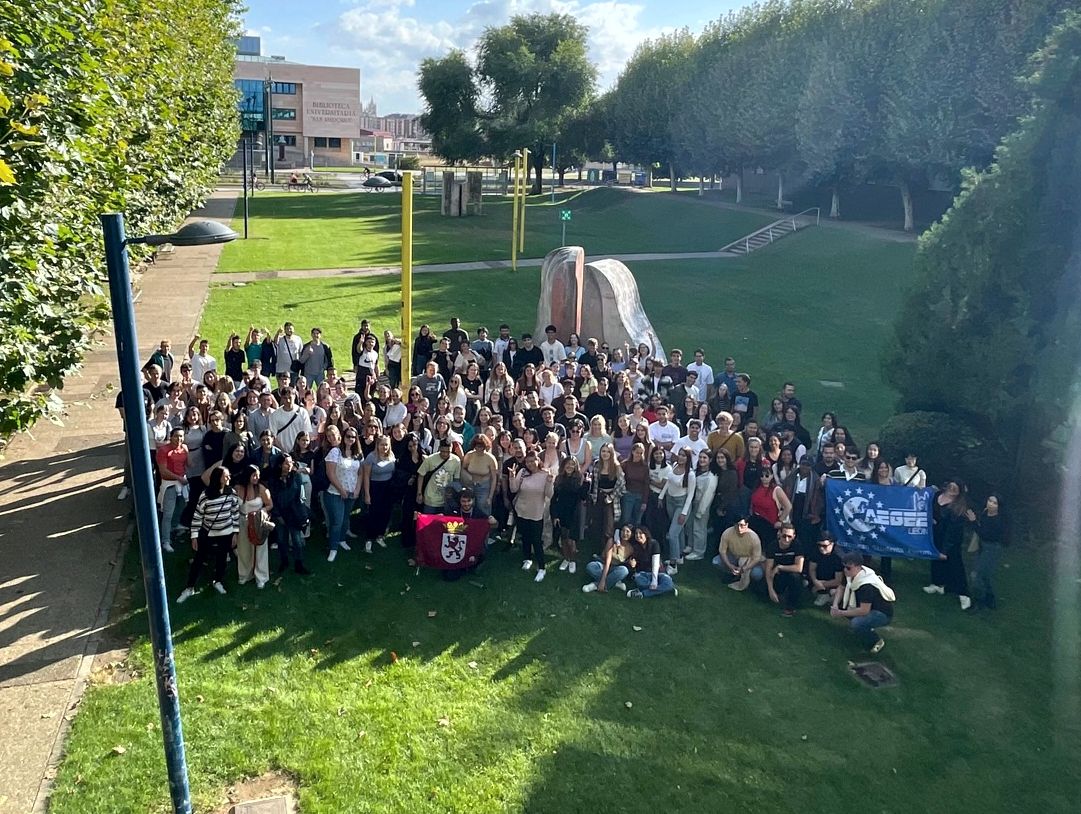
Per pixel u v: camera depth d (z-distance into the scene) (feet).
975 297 42.16
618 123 216.13
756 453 36.88
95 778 21.94
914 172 134.21
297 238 140.56
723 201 187.42
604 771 23.56
